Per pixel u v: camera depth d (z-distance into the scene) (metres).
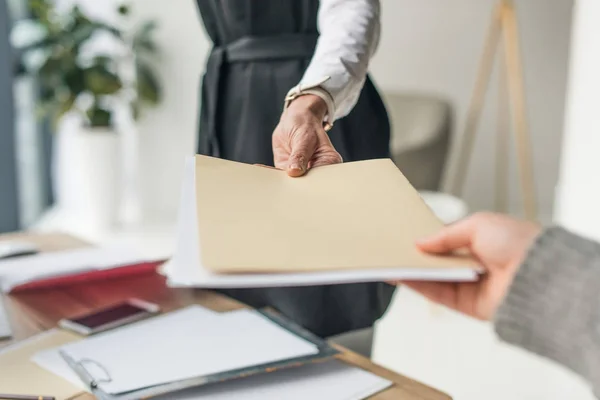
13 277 1.22
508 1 3.46
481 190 4.29
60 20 3.75
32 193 4.14
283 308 1.24
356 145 1.26
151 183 4.11
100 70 3.73
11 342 0.98
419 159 3.38
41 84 4.00
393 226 0.61
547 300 0.50
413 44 4.12
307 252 0.55
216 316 1.03
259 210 0.63
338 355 0.94
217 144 1.31
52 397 0.80
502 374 2.26
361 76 1.02
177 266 0.53
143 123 4.04
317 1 1.23
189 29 3.94
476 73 4.12
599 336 0.47
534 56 4.18
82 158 3.87
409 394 0.84
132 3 3.91
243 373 0.84
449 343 2.51
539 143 4.27
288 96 0.96
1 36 3.30
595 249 0.50
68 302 1.15
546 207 4.34
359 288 1.23
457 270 0.54
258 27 1.24
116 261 1.30
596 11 2.24
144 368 0.85
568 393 2.12
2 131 3.38
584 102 2.33
